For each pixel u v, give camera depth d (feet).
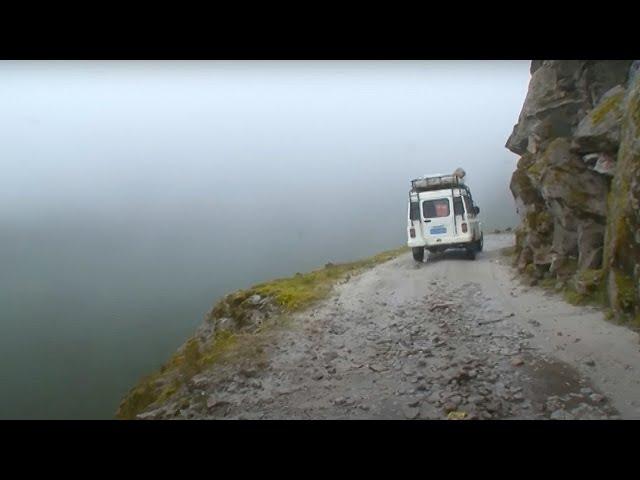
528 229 44.24
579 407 19.94
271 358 30.01
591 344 25.58
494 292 40.24
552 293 36.35
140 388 38.78
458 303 37.86
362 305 41.16
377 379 25.27
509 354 26.30
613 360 23.31
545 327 29.53
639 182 27.20
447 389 22.93
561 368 23.65
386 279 51.88
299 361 29.07
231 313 50.80
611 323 27.71
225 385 26.89
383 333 32.78
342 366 27.61
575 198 36.04
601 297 31.04
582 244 35.42
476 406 20.93
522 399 21.25
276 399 24.25
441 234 59.11
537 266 40.86
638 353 23.36
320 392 24.49
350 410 22.11
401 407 21.71
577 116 45.42
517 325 30.86
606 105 35.04
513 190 49.34
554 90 47.85
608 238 31.58
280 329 36.42
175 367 41.39
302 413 22.33
